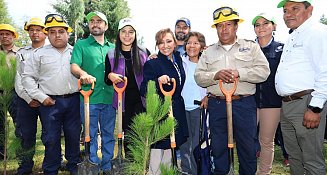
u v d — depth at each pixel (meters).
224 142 3.30
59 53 3.91
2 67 3.16
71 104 3.90
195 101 3.67
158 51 3.45
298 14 3.08
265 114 3.74
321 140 3.00
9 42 4.87
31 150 3.48
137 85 3.54
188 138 3.70
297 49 3.07
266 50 3.78
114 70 3.51
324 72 2.84
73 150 4.05
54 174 3.90
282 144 4.89
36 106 3.87
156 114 2.29
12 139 3.26
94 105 3.79
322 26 2.99
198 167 3.63
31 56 3.88
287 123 3.34
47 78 3.82
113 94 3.88
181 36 4.55
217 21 3.16
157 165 3.39
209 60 3.31
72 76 3.89
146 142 2.34
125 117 3.52
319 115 2.87
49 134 3.81
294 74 3.06
